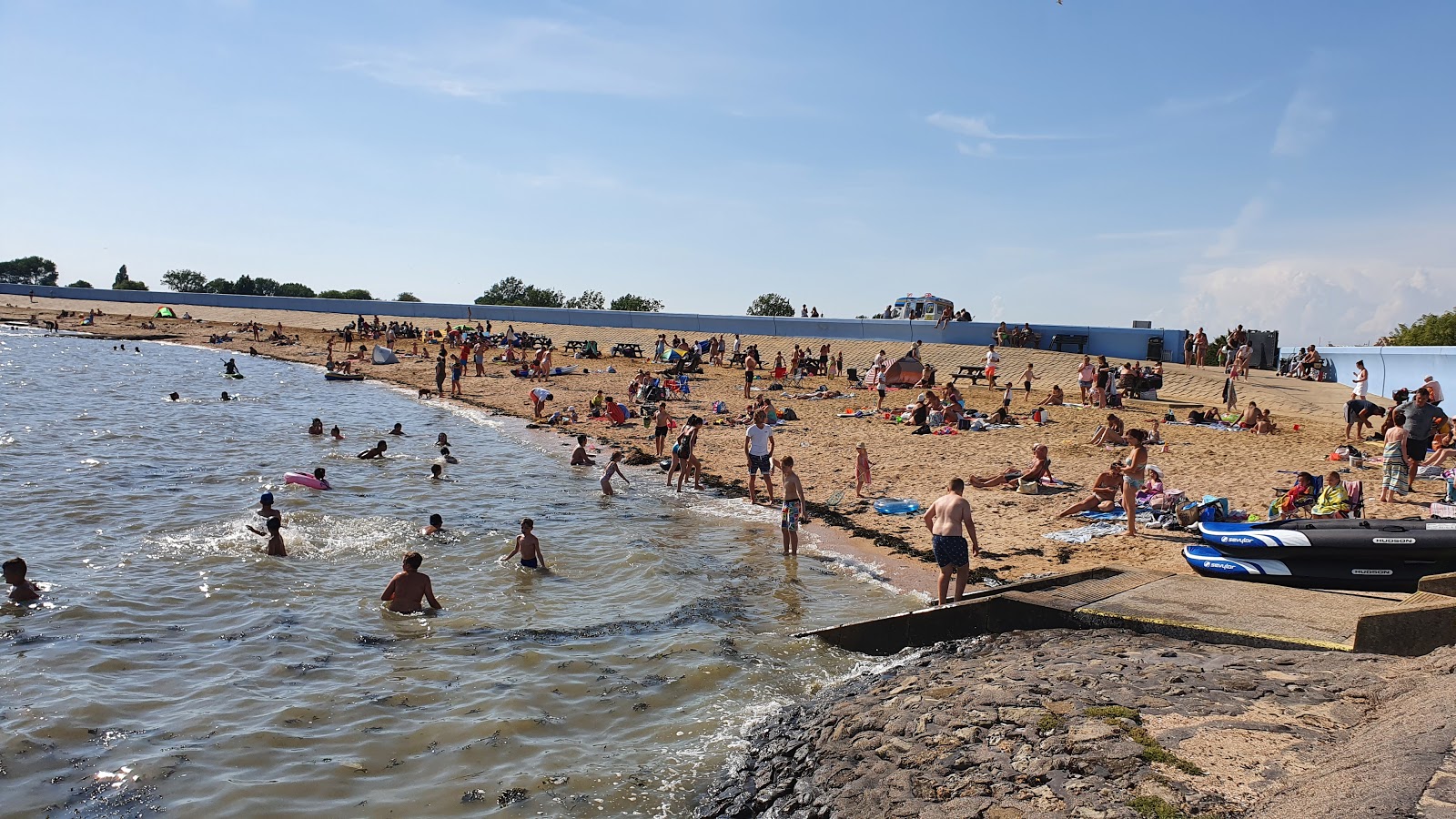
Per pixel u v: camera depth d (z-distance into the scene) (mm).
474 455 22109
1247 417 22578
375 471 19344
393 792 6562
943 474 18359
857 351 41375
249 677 8531
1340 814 4355
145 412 28031
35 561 12039
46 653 8883
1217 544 10719
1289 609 8789
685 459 18062
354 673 8703
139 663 8781
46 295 81188
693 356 38094
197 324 67750
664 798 6512
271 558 12484
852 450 21234
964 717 6832
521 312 60406
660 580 11852
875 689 8016
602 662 9062
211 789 6516
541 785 6656
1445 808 4121
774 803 6266
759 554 13344
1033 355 37531
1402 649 7250
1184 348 36438
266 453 21312
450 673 8742
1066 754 5973
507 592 11414
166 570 11836
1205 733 6039
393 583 10602
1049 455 19797
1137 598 9336
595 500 17125
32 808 6195
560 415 28172
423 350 50031
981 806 5547
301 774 6773
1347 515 12297
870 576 12172
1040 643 8602
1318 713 6211
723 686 8508
